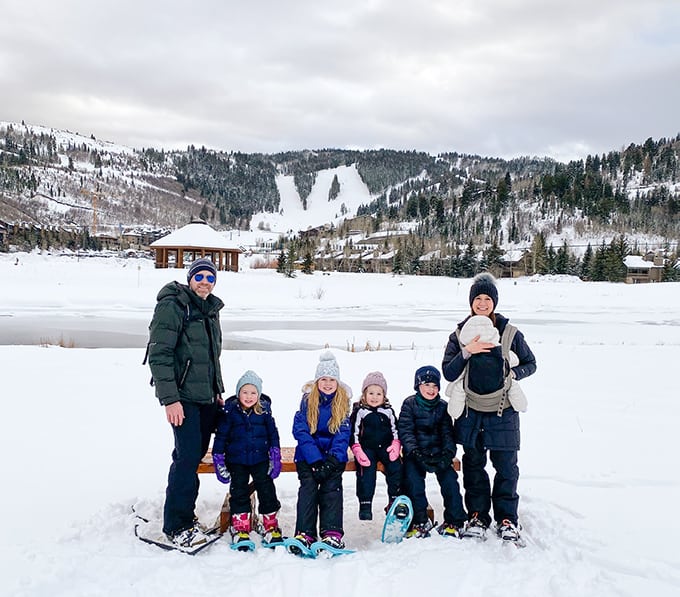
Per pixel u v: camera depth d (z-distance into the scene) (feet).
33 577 10.92
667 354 44.06
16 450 18.90
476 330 13.51
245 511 13.23
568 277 237.04
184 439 13.01
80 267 142.00
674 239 399.85
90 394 27.40
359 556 12.22
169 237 177.27
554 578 11.21
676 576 11.27
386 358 40.96
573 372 35.81
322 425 13.97
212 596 10.51
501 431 13.56
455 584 11.03
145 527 13.37
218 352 14.06
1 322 74.18
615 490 16.11
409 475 14.10
